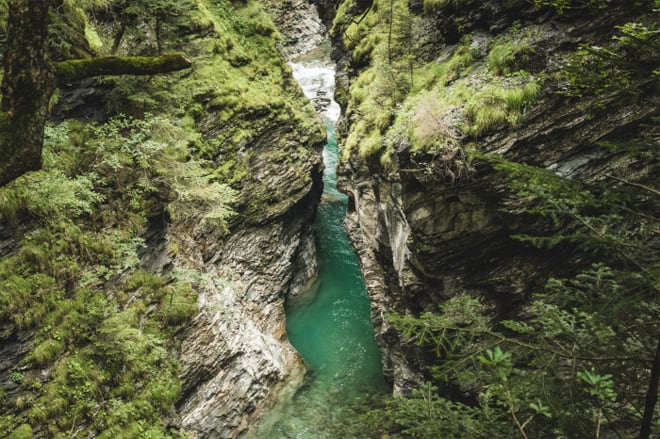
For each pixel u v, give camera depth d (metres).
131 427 12.77
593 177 11.84
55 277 12.51
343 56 27.05
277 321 21.78
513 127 12.43
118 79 15.80
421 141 13.16
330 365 20.08
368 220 19.20
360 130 19.22
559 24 13.11
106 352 12.77
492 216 12.65
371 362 20.03
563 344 4.68
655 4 5.23
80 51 14.70
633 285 4.11
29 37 3.44
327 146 33.31
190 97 19.69
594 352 4.36
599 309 4.27
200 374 15.80
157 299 15.19
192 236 18.56
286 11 50.03
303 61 47.41
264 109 22.95
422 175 13.03
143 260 15.17
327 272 26.11
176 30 20.53
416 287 14.93
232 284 19.12
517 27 14.23
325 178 31.95
